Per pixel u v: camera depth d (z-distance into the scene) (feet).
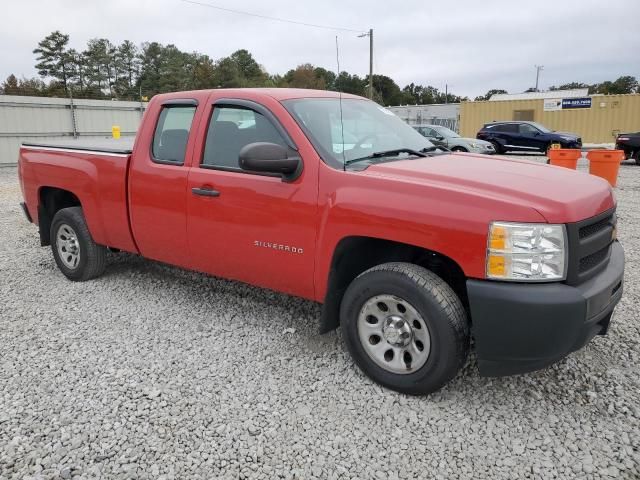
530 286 8.86
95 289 16.53
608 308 9.92
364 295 10.46
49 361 11.91
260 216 11.80
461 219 9.14
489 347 9.25
